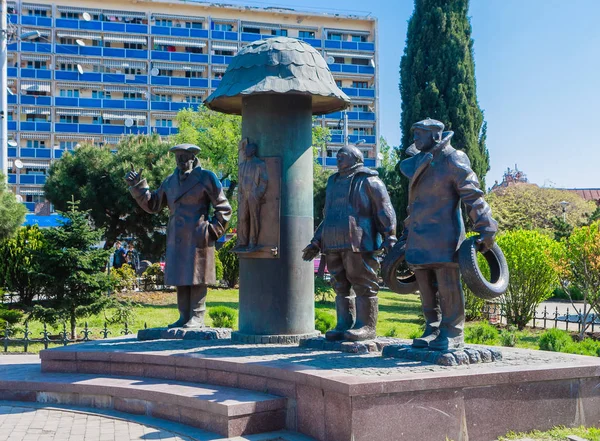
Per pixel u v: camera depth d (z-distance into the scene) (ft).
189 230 34.55
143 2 197.47
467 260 23.45
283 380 23.41
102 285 44.29
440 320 26.32
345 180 28.89
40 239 63.31
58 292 43.50
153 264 82.33
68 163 78.89
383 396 20.25
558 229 105.09
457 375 21.24
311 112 34.01
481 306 58.34
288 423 23.21
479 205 24.00
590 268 48.47
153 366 28.53
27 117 189.16
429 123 24.90
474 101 81.76
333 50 208.44
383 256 29.37
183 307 35.42
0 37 77.20
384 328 49.88
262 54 32.86
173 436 22.89
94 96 193.36
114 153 82.23
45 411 26.71
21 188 186.91
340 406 20.35
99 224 78.84
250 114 33.09
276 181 32.40
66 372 30.50
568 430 22.33
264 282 32.40
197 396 24.02
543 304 85.35
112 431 23.65
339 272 29.25
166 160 78.48
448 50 81.25
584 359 25.05
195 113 117.19
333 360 25.39
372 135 207.92
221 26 204.54
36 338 45.85
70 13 193.88
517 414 22.11
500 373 21.83
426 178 25.08
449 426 20.99
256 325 32.48
